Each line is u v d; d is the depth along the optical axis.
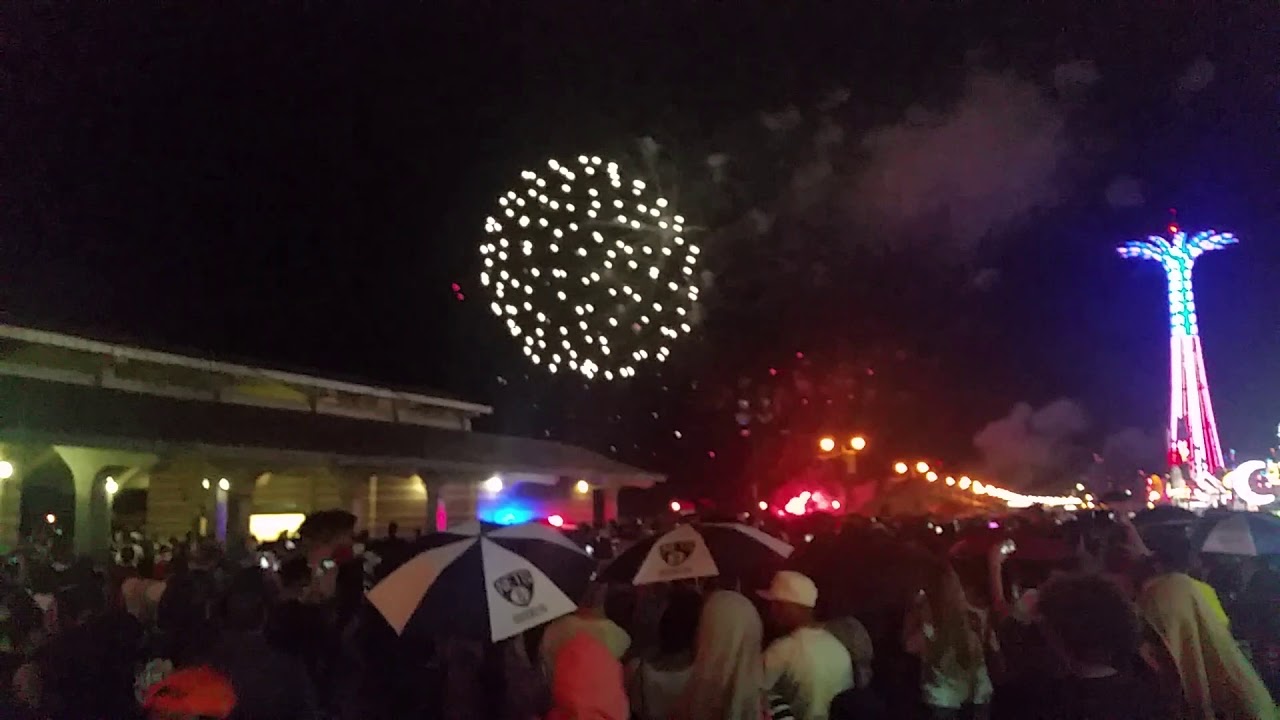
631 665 6.05
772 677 5.74
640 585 7.67
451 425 34.34
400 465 24.05
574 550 6.50
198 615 7.79
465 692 5.85
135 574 11.98
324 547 7.84
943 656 6.09
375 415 30.47
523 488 32.75
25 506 20.36
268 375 25.83
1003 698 5.40
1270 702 5.35
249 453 20.06
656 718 5.74
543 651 6.11
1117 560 7.46
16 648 8.81
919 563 6.35
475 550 6.10
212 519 21.91
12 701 7.28
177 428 19.64
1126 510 17.02
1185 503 42.41
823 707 5.77
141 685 7.28
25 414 17.53
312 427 24.44
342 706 6.42
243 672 4.80
